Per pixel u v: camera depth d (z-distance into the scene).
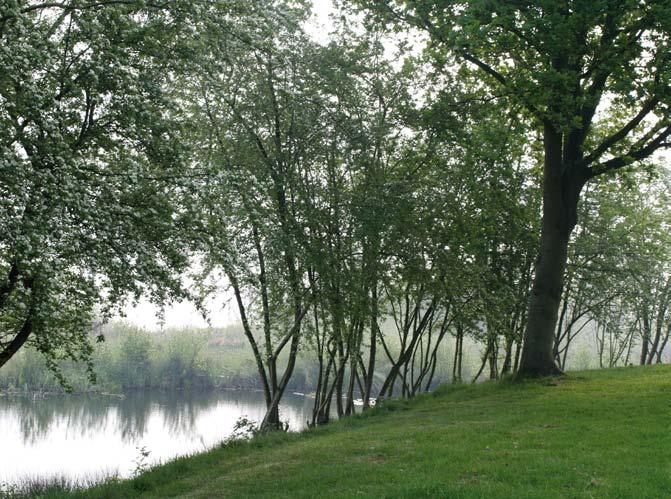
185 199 12.40
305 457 12.48
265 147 21.66
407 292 25.69
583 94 18.19
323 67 21.00
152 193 12.15
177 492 10.70
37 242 9.83
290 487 9.80
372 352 26.66
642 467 8.90
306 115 21.05
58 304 12.33
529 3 16.89
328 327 21.73
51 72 11.29
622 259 31.27
